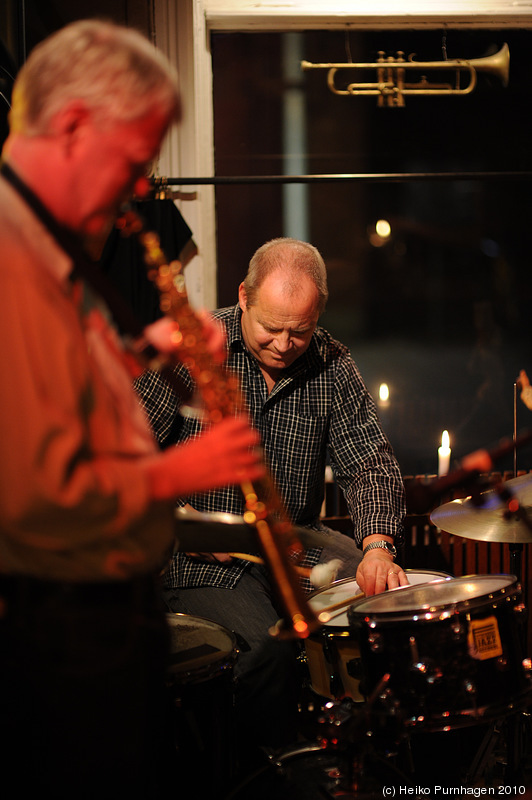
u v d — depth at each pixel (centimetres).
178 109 101
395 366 862
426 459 436
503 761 198
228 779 167
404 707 152
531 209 886
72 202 100
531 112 564
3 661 102
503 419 504
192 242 302
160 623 113
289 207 874
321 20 307
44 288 92
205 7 298
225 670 164
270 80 652
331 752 178
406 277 1004
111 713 107
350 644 166
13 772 105
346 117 696
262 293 195
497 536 196
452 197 952
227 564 212
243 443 98
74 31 98
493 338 550
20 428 87
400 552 220
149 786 115
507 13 307
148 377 208
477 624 154
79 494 89
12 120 104
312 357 220
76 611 102
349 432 222
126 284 277
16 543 94
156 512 99
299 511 221
